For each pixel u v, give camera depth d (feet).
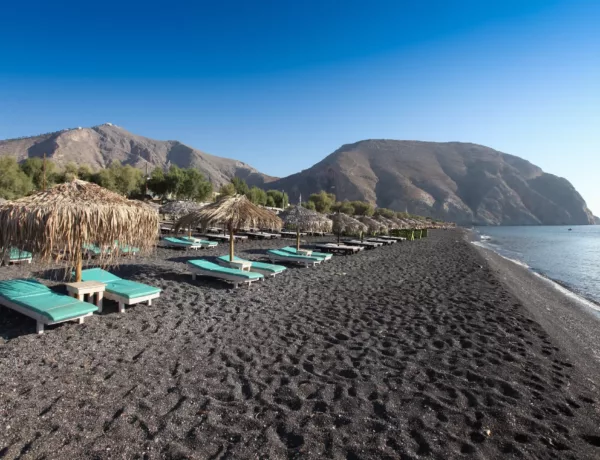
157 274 30.07
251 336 16.79
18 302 16.40
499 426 10.36
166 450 8.64
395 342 16.92
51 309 15.49
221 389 11.73
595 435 10.28
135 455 8.39
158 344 15.23
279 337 16.90
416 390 12.30
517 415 10.96
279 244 64.80
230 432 9.46
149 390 11.40
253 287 27.32
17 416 9.64
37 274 28.02
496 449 9.32
